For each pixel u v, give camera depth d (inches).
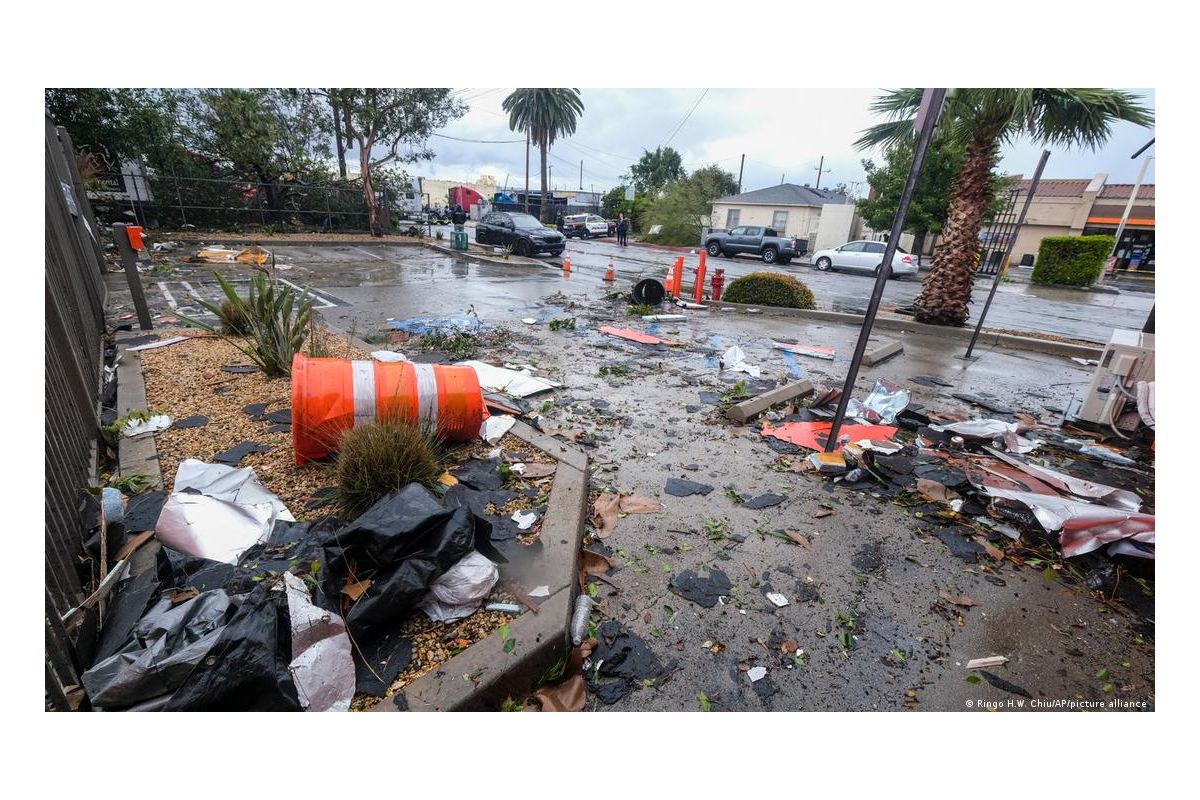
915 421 197.6
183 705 67.0
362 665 77.0
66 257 171.0
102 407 157.8
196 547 95.9
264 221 808.9
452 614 85.7
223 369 195.8
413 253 740.7
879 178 1027.9
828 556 120.0
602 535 122.1
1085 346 336.5
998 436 181.6
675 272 461.4
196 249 613.9
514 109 1515.7
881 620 101.7
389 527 86.6
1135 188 1048.2
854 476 151.2
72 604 79.7
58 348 124.9
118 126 639.8
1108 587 112.3
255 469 127.3
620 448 167.5
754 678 87.5
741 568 114.0
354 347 242.7
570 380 231.6
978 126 358.3
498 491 124.6
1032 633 100.6
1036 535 129.5
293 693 70.0
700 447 171.5
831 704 84.4
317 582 86.0
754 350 307.0
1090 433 203.0
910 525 133.3
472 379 144.3
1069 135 332.2
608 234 1491.1
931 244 1194.6
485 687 75.3
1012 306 580.7
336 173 944.9
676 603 102.5
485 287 486.0
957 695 87.3
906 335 376.8
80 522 98.8
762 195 1368.1
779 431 184.7
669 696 83.4
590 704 81.2
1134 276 1103.6
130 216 653.3
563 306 412.8
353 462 109.8
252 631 71.2
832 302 538.6
